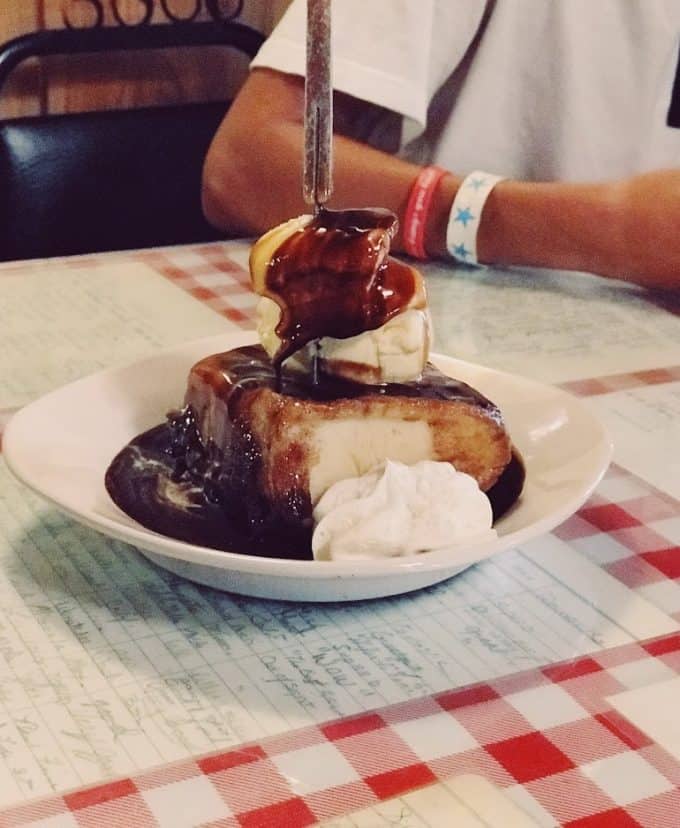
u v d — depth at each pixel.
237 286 0.77
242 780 0.32
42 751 0.33
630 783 0.32
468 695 0.36
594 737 0.34
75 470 0.44
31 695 0.35
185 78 1.34
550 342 0.69
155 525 0.42
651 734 0.34
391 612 0.40
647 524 0.47
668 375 0.64
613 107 1.04
